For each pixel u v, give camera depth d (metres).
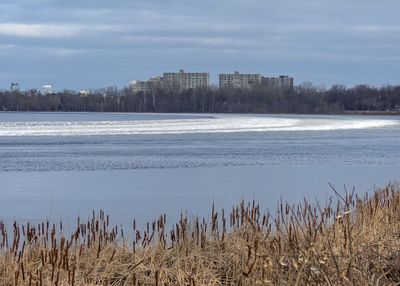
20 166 36.75
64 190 26.38
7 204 22.58
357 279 8.56
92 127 92.12
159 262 10.12
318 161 40.59
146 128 91.06
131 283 9.45
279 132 85.62
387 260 9.66
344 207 15.46
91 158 42.22
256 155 45.34
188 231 12.07
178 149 51.44
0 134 74.38
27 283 9.07
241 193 25.19
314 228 11.05
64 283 9.09
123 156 43.94
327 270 8.52
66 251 9.52
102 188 27.00
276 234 10.88
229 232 12.46
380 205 13.71
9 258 10.02
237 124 108.06
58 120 140.88
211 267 9.91
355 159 42.22
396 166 37.16
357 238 10.26
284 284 8.46
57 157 42.91
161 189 26.62
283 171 34.19
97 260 10.03
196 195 24.78
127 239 12.46
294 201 22.44
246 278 8.87
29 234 10.78
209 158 42.72
